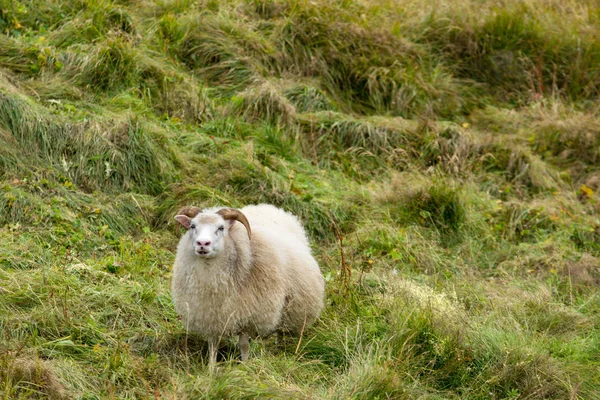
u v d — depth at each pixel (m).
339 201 12.59
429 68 16.50
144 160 12.15
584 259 11.80
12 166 11.25
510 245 12.30
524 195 13.79
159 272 10.10
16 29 14.12
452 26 17.28
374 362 7.84
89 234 10.60
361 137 14.07
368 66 15.83
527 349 8.45
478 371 8.31
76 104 12.80
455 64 16.92
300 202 12.20
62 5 14.92
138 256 10.26
